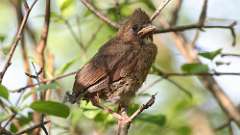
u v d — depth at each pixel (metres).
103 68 12.52
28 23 15.19
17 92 11.25
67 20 13.53
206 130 15.61
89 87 12.40
